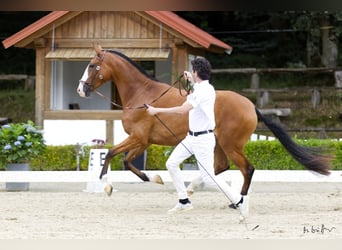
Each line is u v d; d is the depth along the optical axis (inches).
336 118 954.1
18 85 1079.6
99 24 681.6
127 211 452.8
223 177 521.7
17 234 359.6
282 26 1136.8
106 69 462.6
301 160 440.8
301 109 983.6
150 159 620.4
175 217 424.8
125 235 356.5
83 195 537.0
